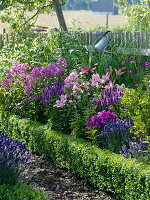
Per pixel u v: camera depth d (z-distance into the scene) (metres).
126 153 3.75
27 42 6.72
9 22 9.36
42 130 4.83
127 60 6.86
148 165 3.47
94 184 3.88
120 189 3.52
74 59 6.40
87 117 4.41
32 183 4.00
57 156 4.45
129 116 4.23
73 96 4.69
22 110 5.64
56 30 7.87
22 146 3.94
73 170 4.21
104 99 4.58
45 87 5.25
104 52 7.27
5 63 6.24
